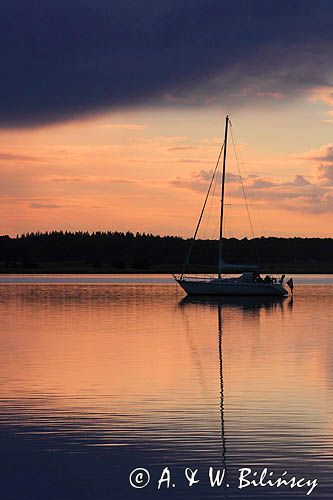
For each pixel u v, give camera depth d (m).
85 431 19.28
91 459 17.17
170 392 24.11
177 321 50.41
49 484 15.76
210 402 22.62
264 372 27.95
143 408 21.77
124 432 19.20
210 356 32.09
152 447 18.02
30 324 47.44
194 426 19.81
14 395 23.42
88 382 25.67
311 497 15.19
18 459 17.17
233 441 18.50
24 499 15.02
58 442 18.38
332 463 16.97
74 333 41.78
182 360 30.92
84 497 15.13
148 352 33.34
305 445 18.20
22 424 19.91
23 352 33.12
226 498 15.16
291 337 40.09
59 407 21.81
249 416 20.89
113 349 34.31
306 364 29.83
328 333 42.34
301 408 21.84
